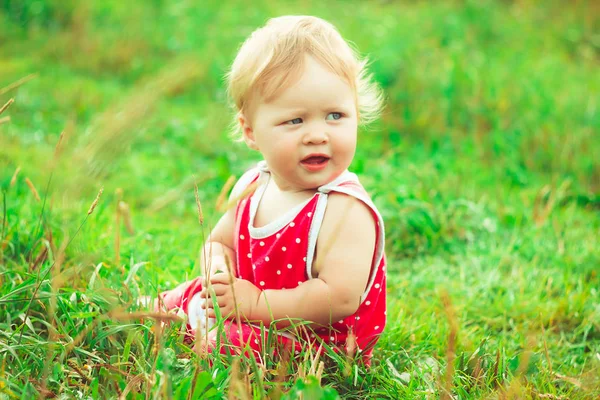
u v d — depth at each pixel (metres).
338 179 2.41
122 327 2.24
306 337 2.41
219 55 7.39
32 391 2.04
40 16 8.45
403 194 4.26
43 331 2.45
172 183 4.76
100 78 7.37
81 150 2.21
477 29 8.27
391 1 9.50
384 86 6.62
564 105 6.20
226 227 2.72
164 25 8.30
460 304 3.25
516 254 3.80
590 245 3.89
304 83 2.27
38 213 3.34
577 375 2.56
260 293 2.39
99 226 3.36
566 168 5.28
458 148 5.70
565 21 9.02
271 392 2.06
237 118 2.54
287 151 2.30
